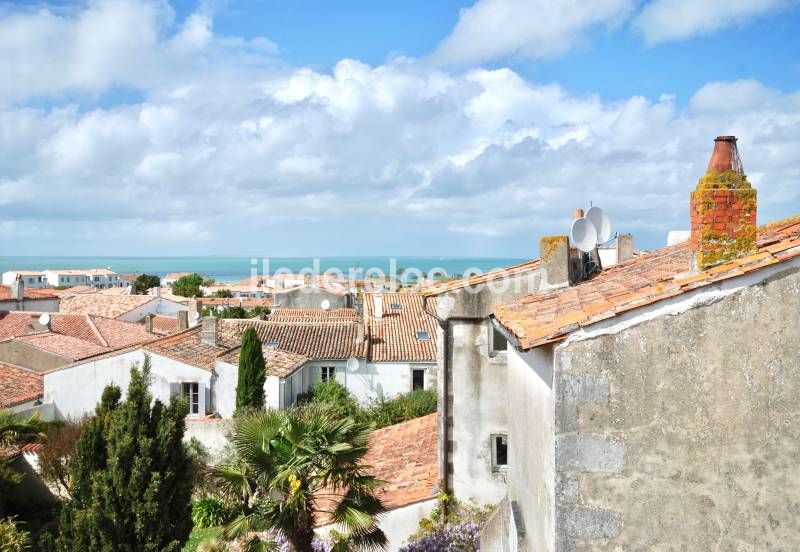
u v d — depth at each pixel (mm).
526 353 8250
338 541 14023
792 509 6375
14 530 18438
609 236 14547
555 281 12938
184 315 42188
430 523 15008
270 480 12703
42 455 23516
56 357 34938
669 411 6500
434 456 18750
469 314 15688
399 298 48531
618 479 6578
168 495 12719
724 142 7277
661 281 7367
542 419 7574
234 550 18250
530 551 8391
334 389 35031
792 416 6359
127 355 31016
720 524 6469
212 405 31109
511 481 10188
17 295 52062
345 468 12773
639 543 6559
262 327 41438
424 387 38281
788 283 6336
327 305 59000
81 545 12195
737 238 6945
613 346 6570
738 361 6406
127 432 12594
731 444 6434
